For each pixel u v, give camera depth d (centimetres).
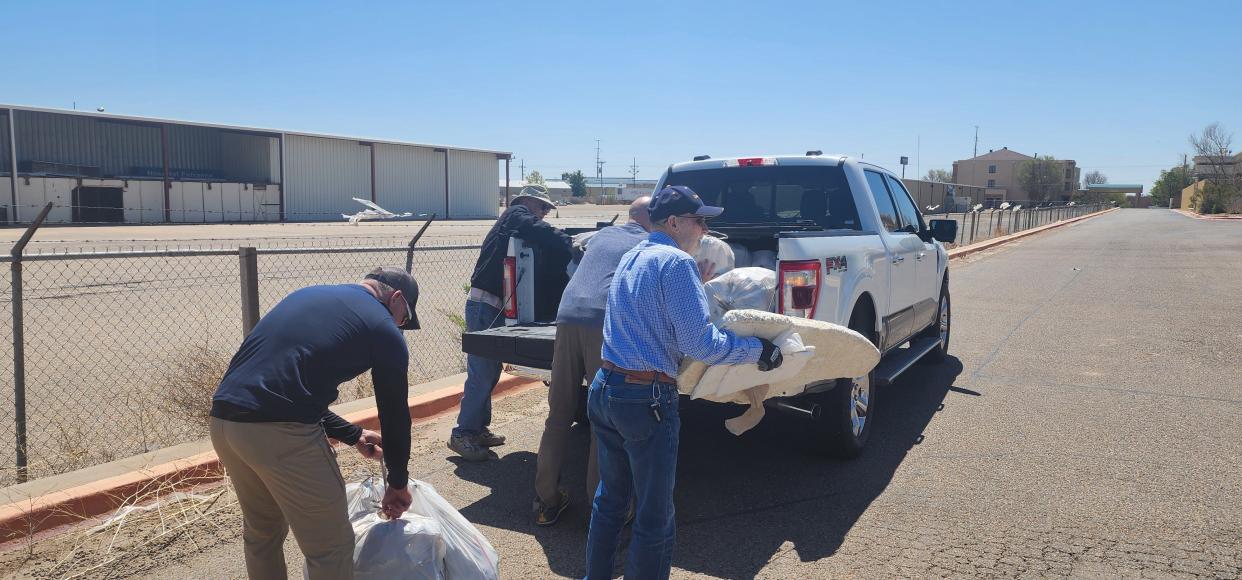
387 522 307
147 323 1059
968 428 595
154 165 5334
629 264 320
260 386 274
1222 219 5153
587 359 416
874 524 426
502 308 551
